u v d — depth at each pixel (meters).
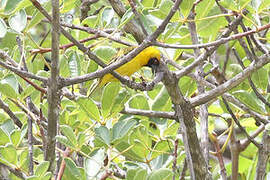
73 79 7.60
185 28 11.45
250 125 12.35
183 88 10.79
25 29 8.86
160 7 9.10
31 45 11.99
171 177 8.52
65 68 10.36
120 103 9.64
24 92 9.73
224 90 9.41
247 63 12.15
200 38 12.56
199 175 9.30
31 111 10.13
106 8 10.20
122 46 10.97
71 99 10.85
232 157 12.08
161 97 10.40
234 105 10.80
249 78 10.27
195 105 9.26
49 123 7.86
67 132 8.66
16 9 8.42
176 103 9.02
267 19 12.70
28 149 9.02
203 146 9.91
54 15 7.08
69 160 8.95
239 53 13.90
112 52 10.67
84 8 12.26
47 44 11.98
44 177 8.05
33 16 9.08
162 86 11.18
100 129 9.19
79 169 9.35
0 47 12.74
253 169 12.39
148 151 10.02
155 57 10.43
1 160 8.77
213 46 9.09
